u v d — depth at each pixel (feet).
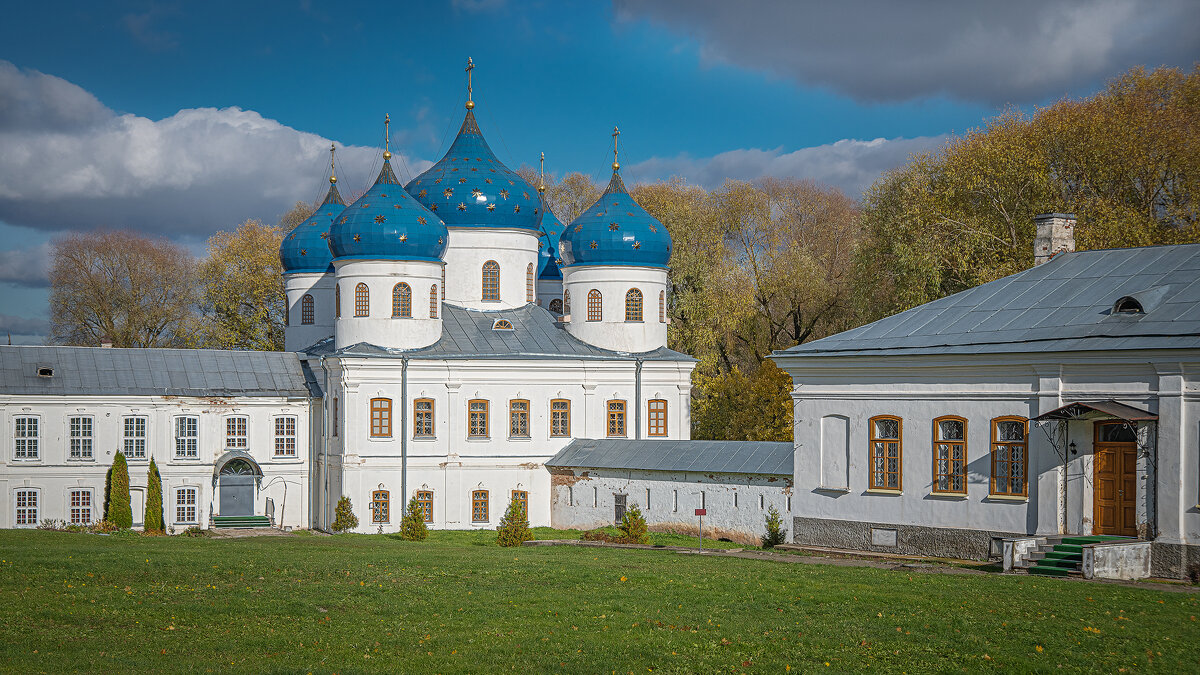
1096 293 134.10
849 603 91.61
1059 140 207.10
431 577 105.60
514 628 82.43
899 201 231.50
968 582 104.63
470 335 216.13
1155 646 77.41
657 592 97.40
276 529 211.00
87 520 205.26
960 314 143.33
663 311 226.79
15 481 200.85
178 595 93.50
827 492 149.38
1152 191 204.95
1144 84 223.51
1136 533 119.34
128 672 69.26
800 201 352.90
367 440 200.23
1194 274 129.70
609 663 72.54
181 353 220.23
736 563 124.26
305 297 249.14
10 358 207.00
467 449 206.18
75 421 205.05
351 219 205.98
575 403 213.66
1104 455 123.75
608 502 196.03
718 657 74.23
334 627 82.64
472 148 236.63
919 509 138.51
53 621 83.10
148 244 328.70
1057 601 92.63
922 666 72.43
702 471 177.58
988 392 132.26
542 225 275.59
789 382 228.02
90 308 317.63
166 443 209.97
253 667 70.79
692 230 291.99
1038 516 126.72
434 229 208.74
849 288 274.77
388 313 205.77
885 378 142.92
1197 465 114.21
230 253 314.96
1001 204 210.18
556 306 269.23
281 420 218.59
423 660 73.20
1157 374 117.39
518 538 165.07
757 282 294.46
